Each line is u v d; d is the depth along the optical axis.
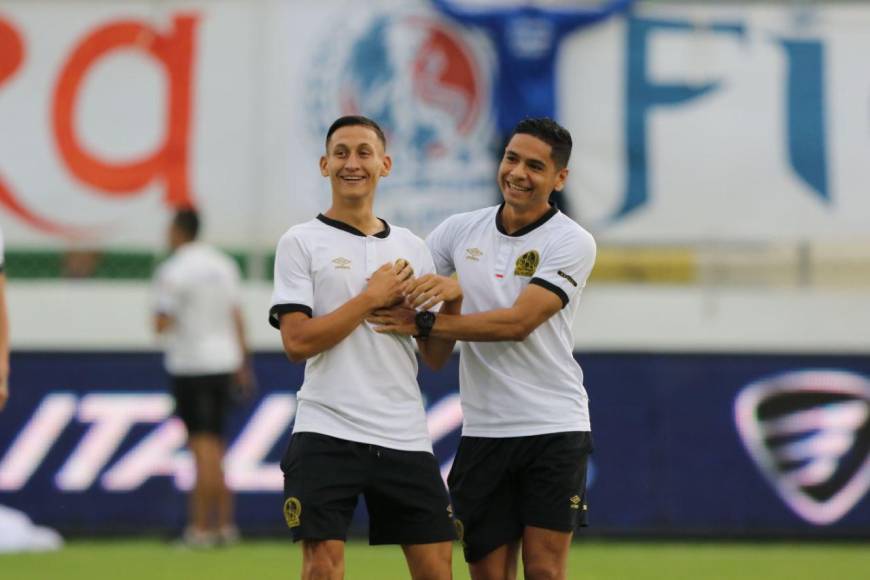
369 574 29.84
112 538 36.00
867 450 36.50
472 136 37.66
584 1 38.22
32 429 36.31
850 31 38.22
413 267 19.30
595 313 37.94
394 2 37.97
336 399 18.42
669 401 36.66
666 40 38.16
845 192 38.12
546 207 19.92
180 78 38.34
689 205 38.09
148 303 38.22
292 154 38.22
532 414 19.45
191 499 36.19
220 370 33.84
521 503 19.70
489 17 37.56
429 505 18.70
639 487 36.41
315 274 18.78
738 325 38.00
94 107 38.34
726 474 36.47
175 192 38.31
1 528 34.16
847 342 37.94
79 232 38.31
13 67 38.34
